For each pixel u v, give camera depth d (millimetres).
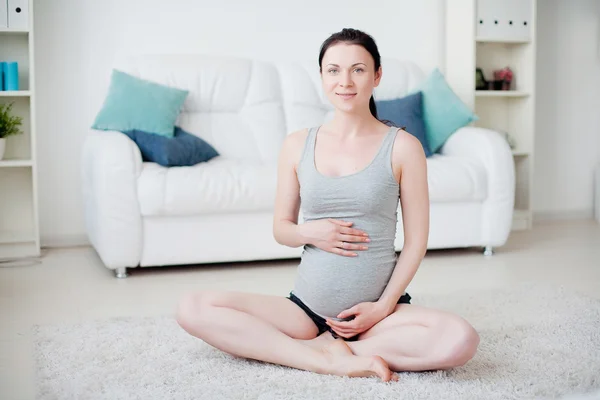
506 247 4258
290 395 1915
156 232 3561
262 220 3693
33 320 2791
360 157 2086
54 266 3830
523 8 4859
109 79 4324
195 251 3617
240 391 1956
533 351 2297
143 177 3512
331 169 2098
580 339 2422
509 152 3990
